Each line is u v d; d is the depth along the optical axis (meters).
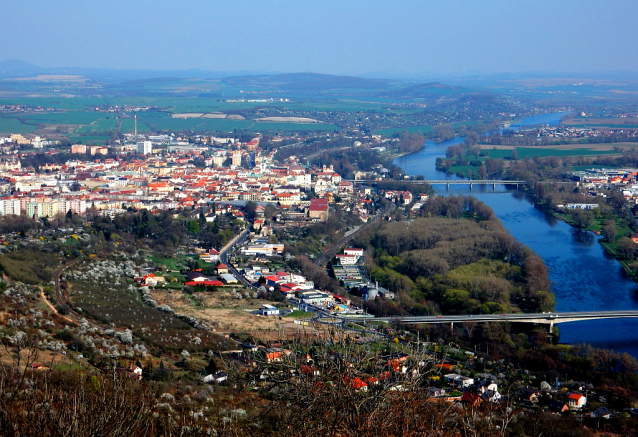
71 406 127.94
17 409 127.25
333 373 122.88
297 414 121.56
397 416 120.19
